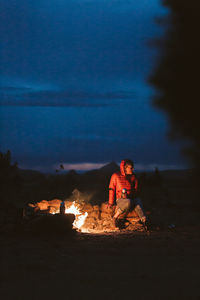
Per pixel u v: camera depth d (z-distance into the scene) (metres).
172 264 5.03
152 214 12.20
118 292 3.69
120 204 9.48
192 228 9.34
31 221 7.67
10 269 4.58
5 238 6.97
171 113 3.63
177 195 16.97
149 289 3.80
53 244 6.41
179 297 3.55
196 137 3.51
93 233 8.28
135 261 5.20
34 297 3.50
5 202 10.82
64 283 4.00
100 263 5.03
